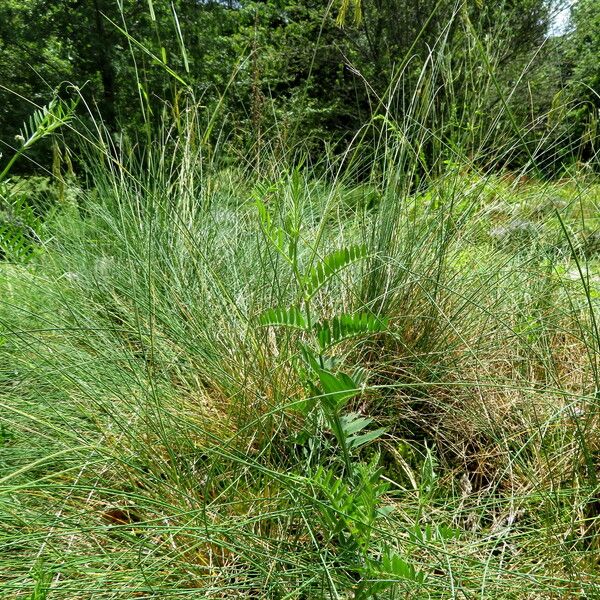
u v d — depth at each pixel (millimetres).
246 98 4797
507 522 1459
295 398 1655
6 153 8391
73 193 3258
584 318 2043
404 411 1851
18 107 8945
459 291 2076
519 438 1700
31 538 1188
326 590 1156
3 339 1704
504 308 2164
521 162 2508
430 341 1938
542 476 1536
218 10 11117
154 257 2246
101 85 10008
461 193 2260
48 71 9633
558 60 4258
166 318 1961
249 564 1211
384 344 1927
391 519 1347
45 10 9727
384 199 2199
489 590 1160
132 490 1447
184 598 1127
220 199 2996
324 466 1558
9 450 1454
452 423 1800
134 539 1204
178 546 1297
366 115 9031
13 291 2320
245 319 1884
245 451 1597
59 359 1746
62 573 1176
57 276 2426
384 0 11406
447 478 1638
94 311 2176
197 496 1432
